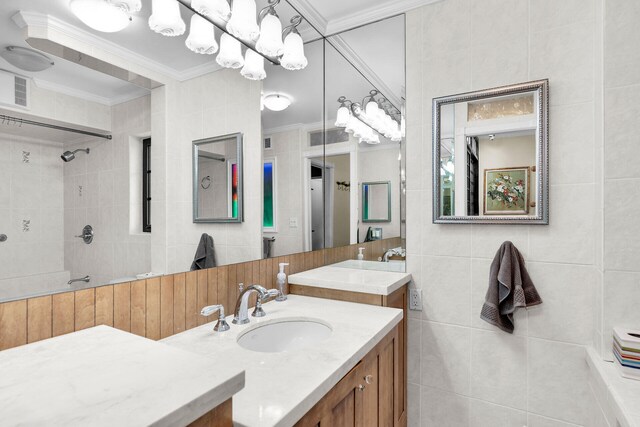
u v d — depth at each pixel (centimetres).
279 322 142
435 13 181
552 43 153
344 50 211
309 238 209
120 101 111
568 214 150
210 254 145
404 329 184
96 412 50
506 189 162
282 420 70
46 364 68
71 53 97
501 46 164
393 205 197
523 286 154
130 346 77
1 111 82
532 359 157
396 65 193
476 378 170
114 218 108
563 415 151
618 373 120
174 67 130
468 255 172
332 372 91
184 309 128
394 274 188
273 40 161
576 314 149
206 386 58
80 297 97
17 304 84
